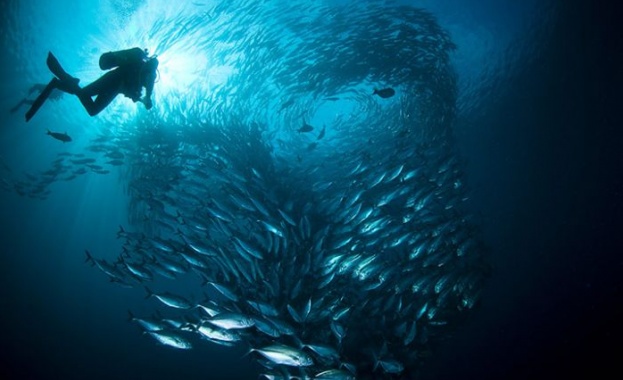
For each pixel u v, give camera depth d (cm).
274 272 575
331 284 592
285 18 1238
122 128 1102
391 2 1200
